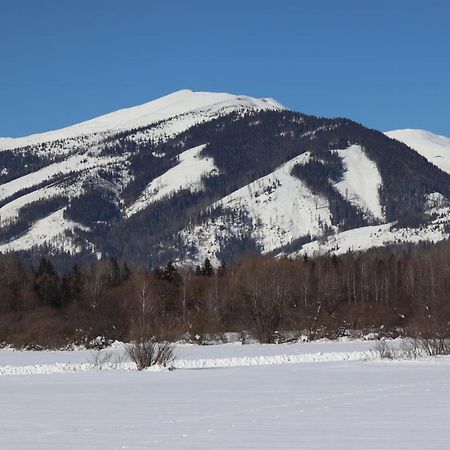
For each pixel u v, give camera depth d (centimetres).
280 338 8662
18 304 10194
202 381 4041
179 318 9675
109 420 2527
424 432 2158
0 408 2905
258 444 2003
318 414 2575
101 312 9475
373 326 9338
